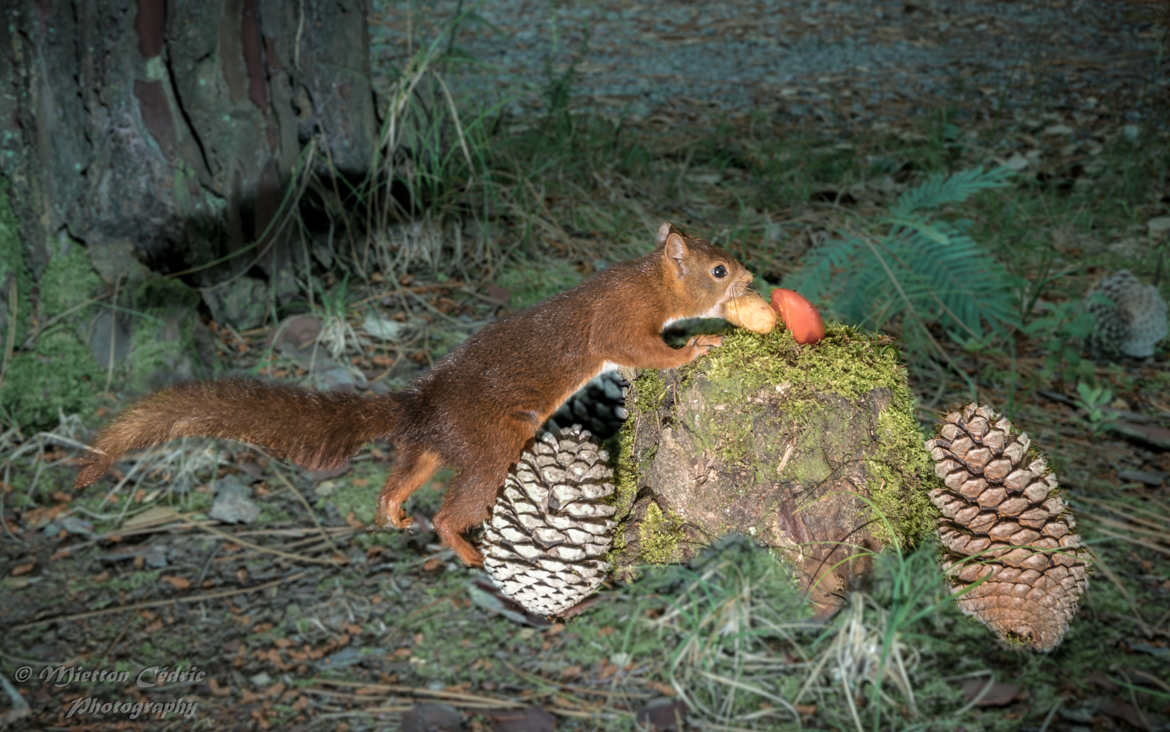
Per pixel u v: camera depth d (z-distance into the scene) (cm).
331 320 685
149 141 645
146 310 622
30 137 623
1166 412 634
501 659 456
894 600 430
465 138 856
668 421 434
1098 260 826
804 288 693
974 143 1077
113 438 434
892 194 943
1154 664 445
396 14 1484
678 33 1522
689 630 468
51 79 620
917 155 1030
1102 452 595
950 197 724
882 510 418
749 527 428
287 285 715
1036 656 452
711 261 461
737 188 952
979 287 694
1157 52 1379
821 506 419
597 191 916
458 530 452
